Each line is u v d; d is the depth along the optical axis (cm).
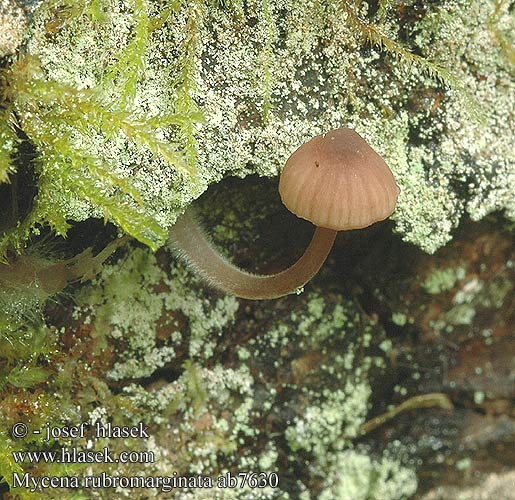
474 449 27
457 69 24
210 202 24
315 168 22
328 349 25
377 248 25
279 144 23
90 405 24
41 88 21
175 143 22
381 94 23
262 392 25
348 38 23
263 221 24
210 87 23
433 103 24
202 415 25
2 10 21
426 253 25
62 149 22
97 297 24
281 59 23
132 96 22
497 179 24
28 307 23
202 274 23
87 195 22
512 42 24
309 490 25
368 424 26
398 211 24
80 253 23
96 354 24
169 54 22
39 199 22
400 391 26
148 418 24
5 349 23
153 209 22
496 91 24
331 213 21
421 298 26
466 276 26
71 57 22
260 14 23
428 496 27
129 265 24
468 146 24
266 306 25
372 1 23
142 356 24
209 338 25
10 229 22
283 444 25
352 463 26
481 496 27
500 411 27
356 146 22
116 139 22
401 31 24
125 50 22
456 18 24
